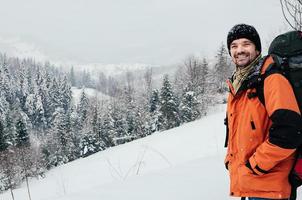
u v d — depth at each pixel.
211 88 63.97
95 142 54.06
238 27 2.49
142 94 76.19
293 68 2.24
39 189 33.66
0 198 35.62
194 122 39.25
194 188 4.13
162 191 4.18
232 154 2.53
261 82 2.31
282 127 2.13
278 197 2.30
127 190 4.38
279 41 2.36
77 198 4.29
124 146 38.66
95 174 30.84
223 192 3.87
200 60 72.38
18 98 125.44
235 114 2.48
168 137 34.41
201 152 24.23
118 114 58.56
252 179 2.33
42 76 128.38
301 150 2.28
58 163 54.16
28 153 46.22
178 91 72.38
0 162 41.78
